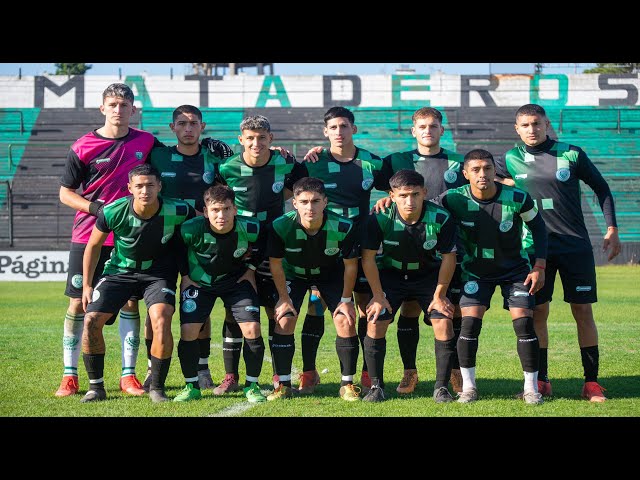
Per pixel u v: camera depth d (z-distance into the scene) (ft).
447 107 100.58
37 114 99.91
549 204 21.56
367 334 20.18
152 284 20.44
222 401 19.79
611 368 24.50
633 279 63.31
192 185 22.40
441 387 19.86
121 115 22.04
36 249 71.67
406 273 20.92
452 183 22.52
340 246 20.30
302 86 101.60
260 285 22.18
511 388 21.34
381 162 23.13
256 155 21.63
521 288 19.98
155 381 20.12
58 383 22.34
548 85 99.71
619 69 123.13
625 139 96.94
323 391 21.57
